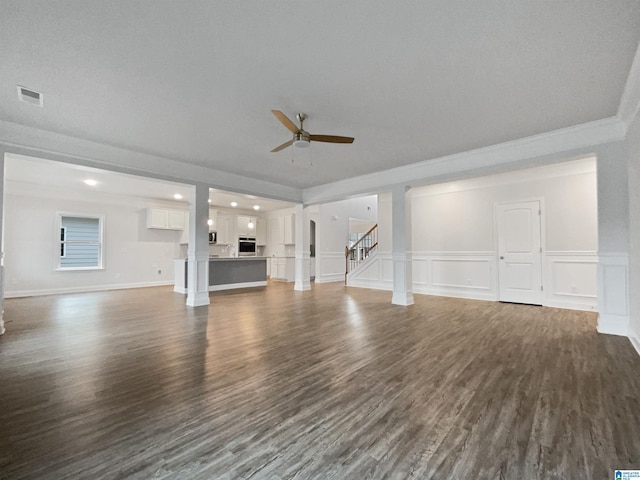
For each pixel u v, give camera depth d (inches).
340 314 186.4
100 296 258.2
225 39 84.2
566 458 57.1
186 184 206.2
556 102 120.6
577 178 203.3
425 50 89.4
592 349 119.3
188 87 108.5
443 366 103.3
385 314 186.2
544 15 75.5
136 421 70.4
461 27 79.9
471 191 249.6
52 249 273.9
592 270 196.5
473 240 247.3
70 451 59.6
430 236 272.2
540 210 216.5
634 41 84.9
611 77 103.0
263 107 123.3
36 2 70.5
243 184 240.4
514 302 225.8
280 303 225.0
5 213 251.4
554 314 185.9
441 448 60.6
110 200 306.2
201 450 60.2
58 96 114.5
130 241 322.0
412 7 73.1
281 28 80.0
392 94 114.0
